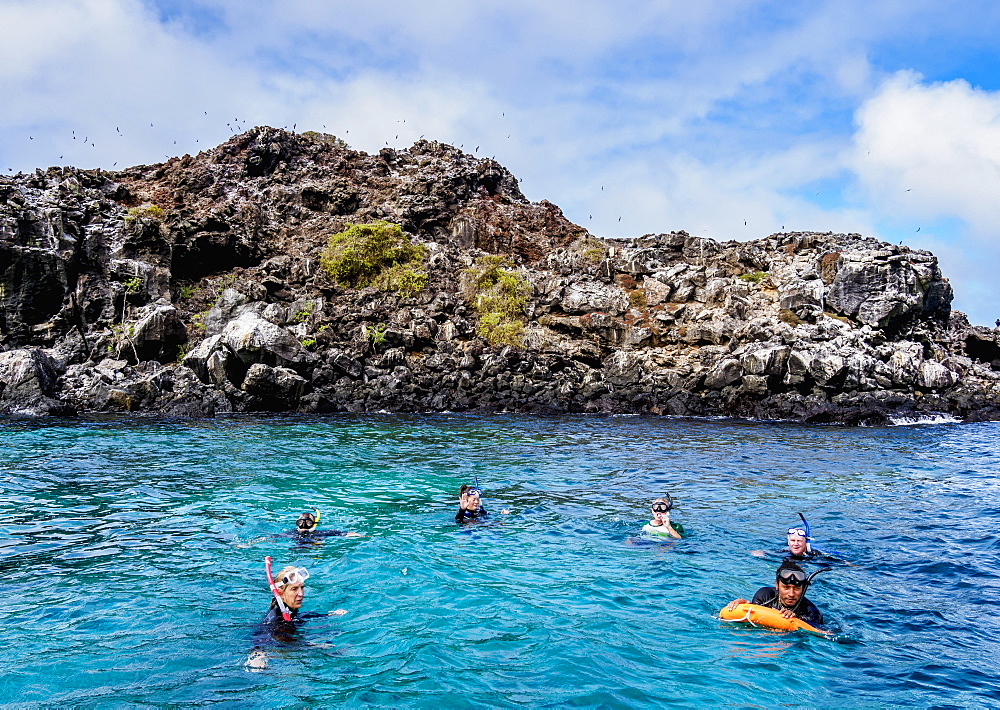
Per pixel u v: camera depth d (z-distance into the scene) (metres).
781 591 7.43
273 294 38.34
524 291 41.00
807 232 44.41
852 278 38.16
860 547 10.39
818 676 6.11
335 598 7.95
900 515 12.57
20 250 32.25
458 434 24.19
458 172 50.12
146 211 38.19
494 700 5.56
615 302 39.81
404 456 19.16
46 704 5.40
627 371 35.22
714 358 35.44
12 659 6.23
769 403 32.22
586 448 21.36
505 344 37.88
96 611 7.46
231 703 5.44
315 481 15.28
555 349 37.28
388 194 48.09
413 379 34.19
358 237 41.22
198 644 6.62
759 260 42.44
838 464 18.62
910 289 38.38
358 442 21.59
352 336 36.53
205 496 13.49
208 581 8.51
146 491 13.82
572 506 13.16
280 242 43.16
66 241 33.78
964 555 9.97
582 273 42.44
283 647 6.57
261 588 8.27
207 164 48.66
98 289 34.09
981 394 33.81
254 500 13.25
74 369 30.30
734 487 15.29
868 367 33.50
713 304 39.41
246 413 29.41
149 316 32.41
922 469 17.89
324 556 9.57
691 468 17.86
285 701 5.49
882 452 21.06
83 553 9.63
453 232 46.28
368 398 32.25
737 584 8.63
